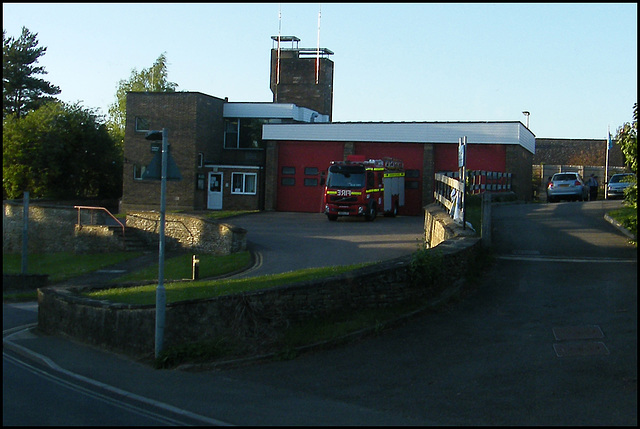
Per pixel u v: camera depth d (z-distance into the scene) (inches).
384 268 487.2
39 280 944.9
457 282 530.0
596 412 292.4
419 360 389.4
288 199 1640.0
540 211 1034.1
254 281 639.8
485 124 1482.5
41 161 1934.1
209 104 1759.4
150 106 1717.5
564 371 347.9
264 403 335.9
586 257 621.0
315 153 1619.1
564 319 435.2
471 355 388.2
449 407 313.7
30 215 1393.9
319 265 836.0
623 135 655.8
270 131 1637.6
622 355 362.3
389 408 318.3
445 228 695.1
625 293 482.9
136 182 1731.1
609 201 1235.9
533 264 591.8
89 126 2043.6
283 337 438.3
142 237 1251.2
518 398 317.7
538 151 2615.7
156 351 438.6
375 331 440.1
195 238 1125.1
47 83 2475.4
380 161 1364.4
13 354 485.4
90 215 1328.7
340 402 332.8
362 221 1339.8
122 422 298.4
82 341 529.7
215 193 1721.2
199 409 326.0
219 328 449.7
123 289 685.3
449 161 1524.4
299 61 2215.8
